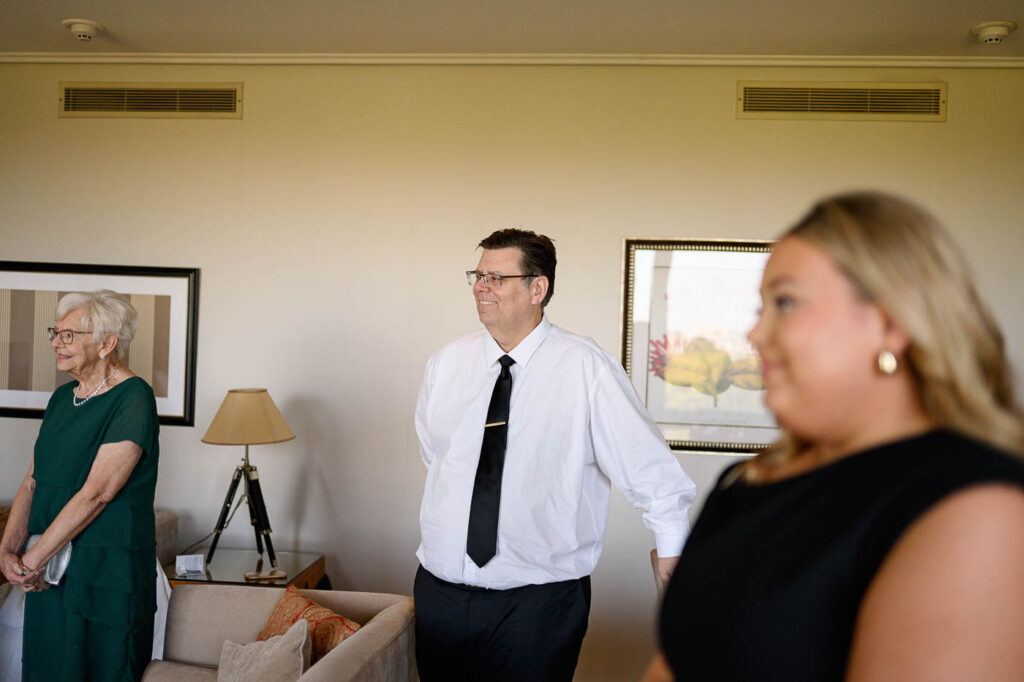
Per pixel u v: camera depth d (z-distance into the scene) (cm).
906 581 59
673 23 338
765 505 75
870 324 66
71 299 247
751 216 376
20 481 404
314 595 261
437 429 238
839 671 64
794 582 67
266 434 347
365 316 390
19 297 404
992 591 56
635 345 378
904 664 58
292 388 393
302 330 393
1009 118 367
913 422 67
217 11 341
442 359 245
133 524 246
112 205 402
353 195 391
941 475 61
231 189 397
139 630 247
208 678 243
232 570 349
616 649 375
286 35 365
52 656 246
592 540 232
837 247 67
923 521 60
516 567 218
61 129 405
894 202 68
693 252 376
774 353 71
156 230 400
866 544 64
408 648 232
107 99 402
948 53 361
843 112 373
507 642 218
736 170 376
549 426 225
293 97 394
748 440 374
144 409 249
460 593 221
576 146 381
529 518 221
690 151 378
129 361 398
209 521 396
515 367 231
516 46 370
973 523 58
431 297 387
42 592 247
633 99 379
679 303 377
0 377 404
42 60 402
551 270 234
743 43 357
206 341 397
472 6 327
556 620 220
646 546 375
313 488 392
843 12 322
